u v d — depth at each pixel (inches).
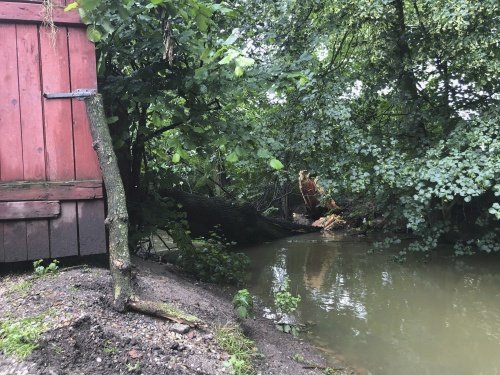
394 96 319.3
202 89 179.5
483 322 198.4
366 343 174.4
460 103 313.9
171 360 102.0
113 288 118.0
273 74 186.5
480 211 331.0
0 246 137.8
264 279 276.1
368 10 266.2
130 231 220.4
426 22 295.4
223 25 190.7
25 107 139.9
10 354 87.7
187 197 362.6
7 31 138.3
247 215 400.8
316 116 289.3
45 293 117.2
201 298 164.2
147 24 172.4
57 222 142.9
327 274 289.6
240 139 187.0
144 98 182.7
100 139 123.6
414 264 308.0
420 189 259.3
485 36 255.8
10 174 138.5
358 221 493.7
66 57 143.9
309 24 283.4
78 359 92.4
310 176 332.2
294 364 139.7
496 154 245.6
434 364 156.6
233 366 110.7
